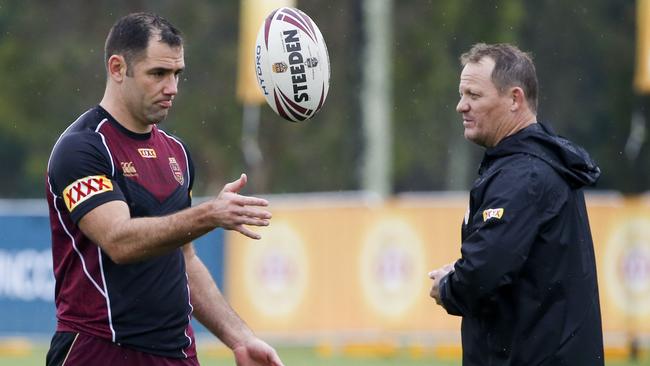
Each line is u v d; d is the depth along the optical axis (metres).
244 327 21.33
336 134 111.19
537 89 19.38
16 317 50.69
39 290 50.56
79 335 19.53
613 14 120.75
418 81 114.50
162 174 19.84
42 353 49.62
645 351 50.03
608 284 48.31
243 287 51.34
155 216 19.45
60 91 112.06
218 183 111.25
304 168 112.12
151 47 19.11
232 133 111.81
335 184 111.62
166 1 115.06
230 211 17.56
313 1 111.12
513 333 18.66
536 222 18.22
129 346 19.56
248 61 58.66
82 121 19.47
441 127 114.62
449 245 49.47
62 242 19.58
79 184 18.78
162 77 19.25
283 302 51.09
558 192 18.47
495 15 114.88
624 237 48.50
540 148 18.70
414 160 113.56
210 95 112.38
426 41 114.69
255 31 58.34
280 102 21.05
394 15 115.25
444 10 114.38
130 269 19.44
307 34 21.03
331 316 50.56
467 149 114.94
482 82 19.19
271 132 111.94
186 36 112.81
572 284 18.58
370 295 50.25
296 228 51.06
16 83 111.94
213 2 114.94
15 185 113.88
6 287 50.88
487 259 18.09
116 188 18.97
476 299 18.44
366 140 75.62
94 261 19.34
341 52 110.75
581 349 18.55
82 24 115.56
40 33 115.31
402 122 114.00
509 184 18.34
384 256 50.16
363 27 77.00
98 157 19.03
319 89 21.05
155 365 19.77
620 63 119.00
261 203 17.67
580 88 119.88
